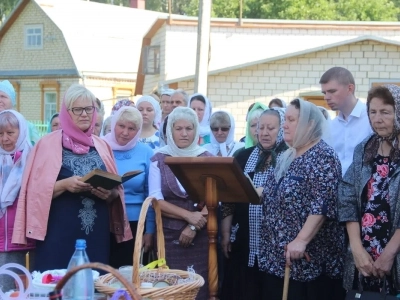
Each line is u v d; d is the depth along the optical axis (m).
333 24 18.89
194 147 4.77
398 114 3.79
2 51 28.34
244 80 16.25
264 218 4.30
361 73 15.67
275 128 4.68
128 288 2.67
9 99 5.46
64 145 4.33
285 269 4.00
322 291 4.27
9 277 3.80
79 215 4.23
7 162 4.48
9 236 4.41
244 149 5.03
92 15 27.11
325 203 4.03
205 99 6.93
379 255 3.87
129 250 4.99
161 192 4.69
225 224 4.89
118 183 4.08
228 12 32.00
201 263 4.66
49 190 4.19
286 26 18.95
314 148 4.14
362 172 3.99
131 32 27.28
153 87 19.62
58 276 3.47
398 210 3.82
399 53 15.41
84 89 4.39
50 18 26.09
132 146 5.14
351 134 5.18
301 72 16.02
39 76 26.81
